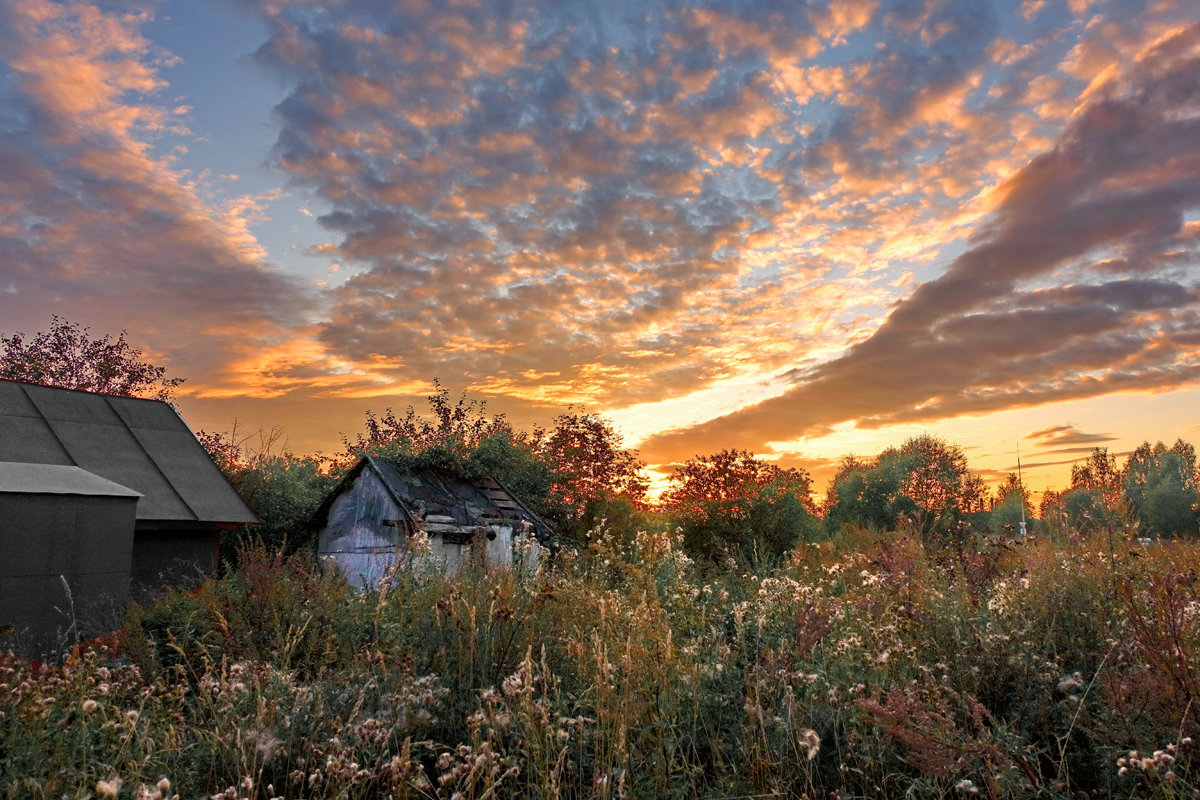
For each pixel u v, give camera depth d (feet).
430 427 84.99
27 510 26.76
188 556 41.75
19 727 12.87
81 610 28.04
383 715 14.32
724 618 20.63
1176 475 111.55
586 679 15.96
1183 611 15.71
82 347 78.74
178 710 15.53
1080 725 13.41
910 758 11.93
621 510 73.15
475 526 46.42
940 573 25.16
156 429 48.21
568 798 12.68
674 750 13.21
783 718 13.55
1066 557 24.26
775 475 77.20
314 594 22.44
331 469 75.41
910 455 118.83
